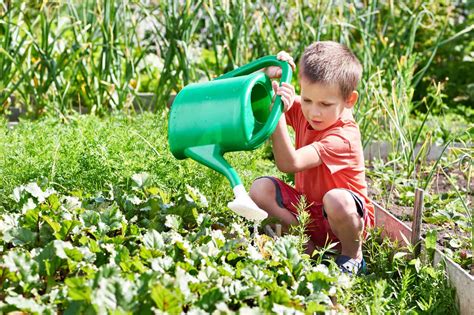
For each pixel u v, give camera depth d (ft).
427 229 12.83
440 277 10.92
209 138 10.16
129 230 11.16
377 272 11.58
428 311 10.22
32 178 12.74
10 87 20.36
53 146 13.65
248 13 21.03
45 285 9.17
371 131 18.83
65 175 12.89
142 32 25.79
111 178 12.80
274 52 21.13
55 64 19.29
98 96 19.88
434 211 14.62
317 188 12.19
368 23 20.83
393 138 17.78
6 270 8.81
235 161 13.76
